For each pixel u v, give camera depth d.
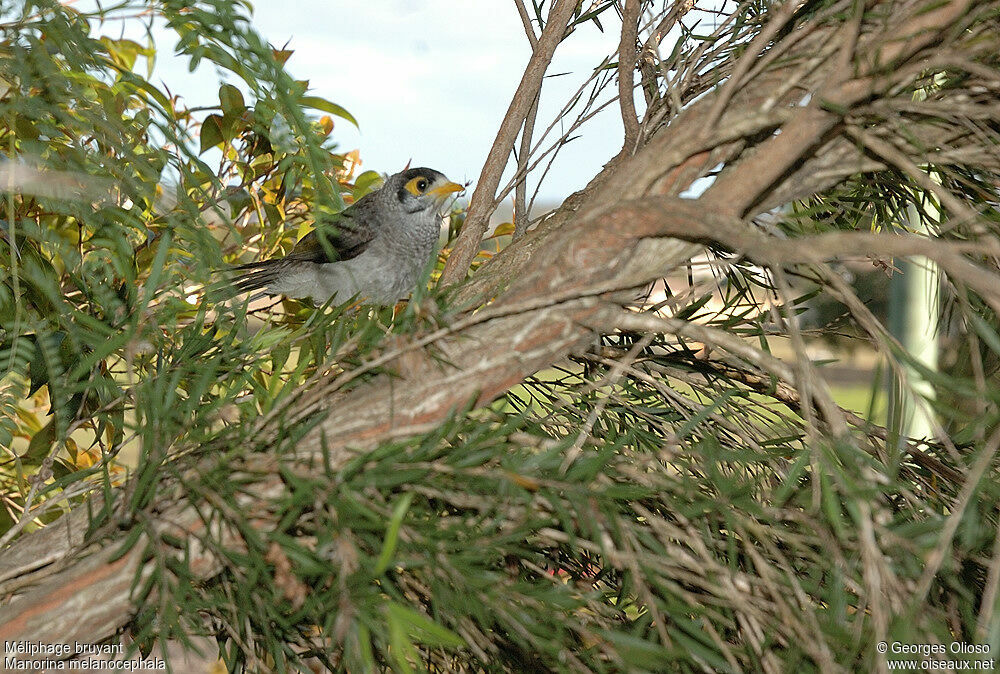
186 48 1.28
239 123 2.37
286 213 2.83
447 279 2.15
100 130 1.35
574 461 1.27
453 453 1.22
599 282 1.33
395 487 1.23
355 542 1.17
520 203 2.21
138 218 1.55
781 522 1.34
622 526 1.19
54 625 1.21
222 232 2.71
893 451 1.18
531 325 1.33
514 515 1.21
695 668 1.26
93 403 1.92
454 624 1.27
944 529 0.98
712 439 1.41
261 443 1.30
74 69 1.38
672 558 1.24
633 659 1.07
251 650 1.25
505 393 1.47
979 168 1.50
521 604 1.16
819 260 1.09
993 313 1.67
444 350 1.34
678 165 1.38
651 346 1.80
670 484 1.22
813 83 1.38
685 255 1.29
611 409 1.70
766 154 1.27
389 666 1.28
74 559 1.30
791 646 1.13
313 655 1.40
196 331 1.52
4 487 2.36
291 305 3.05
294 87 1.30
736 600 1.14
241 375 1.51
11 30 1.29
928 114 1.36
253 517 1.25
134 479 1.29
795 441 1.65
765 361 1.22
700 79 1.86
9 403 1.59
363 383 1.40
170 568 1.23
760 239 1.12
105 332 1.46
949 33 1.31
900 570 1.16
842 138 1.37
